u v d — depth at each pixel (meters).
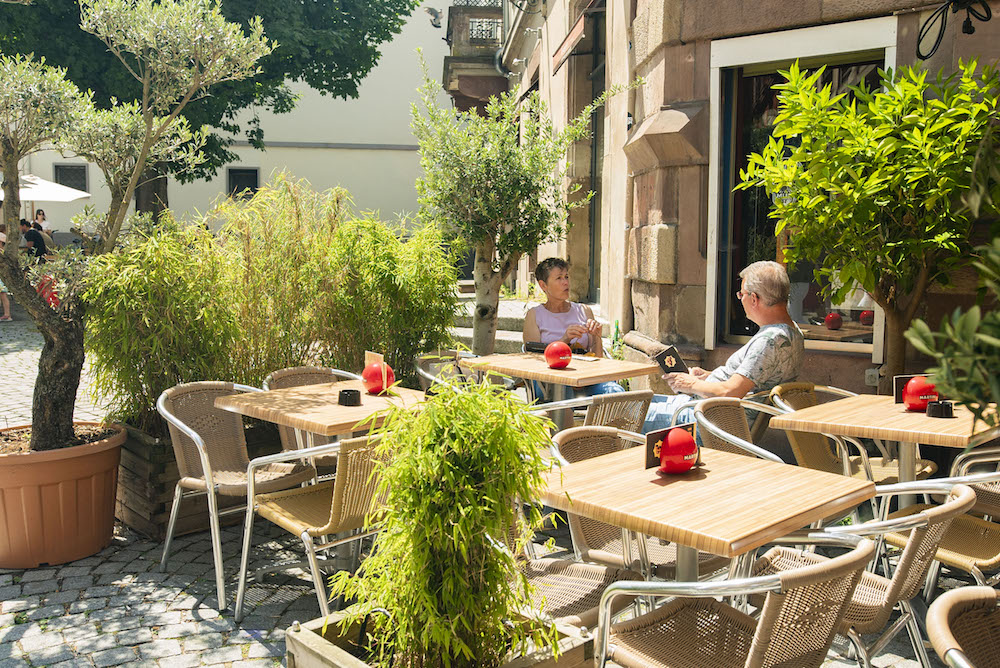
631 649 2.48
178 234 5.09
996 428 1.12
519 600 2.20
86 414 7.48
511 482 2.10
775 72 6.17
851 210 4.36
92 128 4.64
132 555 4.55
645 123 6.64
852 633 2.72
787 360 4.58
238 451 4.72
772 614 2.11
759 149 6.29
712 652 2.48
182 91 4.78
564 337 6.13
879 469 4.45
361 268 5.97
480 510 2.02
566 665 2.17
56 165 22.06
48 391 4.48
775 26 5.91
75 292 4.57
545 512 5.19
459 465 2.06
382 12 17.53
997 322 1.07
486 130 6.89
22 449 4.47
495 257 7.22
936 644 1.66
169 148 4.94
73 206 22.25
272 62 15.98
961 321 1.09
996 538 3.34
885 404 4.28
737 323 6.48
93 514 4.49
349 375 5.28
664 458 2.92
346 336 5.93
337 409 4.16
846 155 4.32
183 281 4.86
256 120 18.58
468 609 2.08
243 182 23.78
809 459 4.34
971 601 1.85
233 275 5.38
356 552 3.86
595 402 4.47
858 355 5.81
